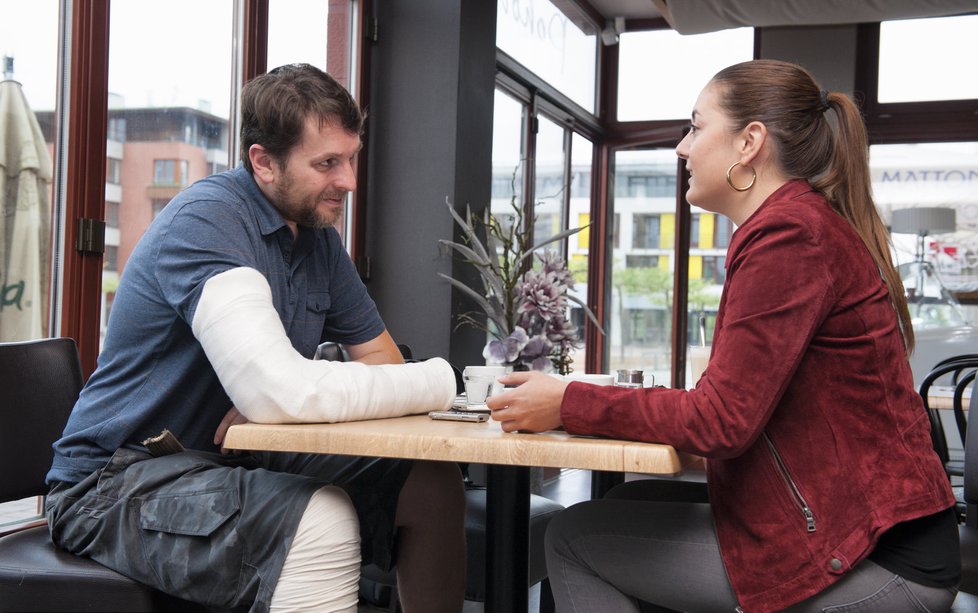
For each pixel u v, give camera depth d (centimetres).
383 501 166
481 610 299
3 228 253
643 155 698
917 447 129
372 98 438
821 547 124
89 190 276
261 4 357
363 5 428
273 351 141
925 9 478
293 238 180
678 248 677
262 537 140
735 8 489
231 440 135
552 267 279
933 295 642
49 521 161
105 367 167
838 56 659
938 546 126
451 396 166
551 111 604
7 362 176
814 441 127
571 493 533
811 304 125
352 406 143
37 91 263
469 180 437
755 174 142
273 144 168
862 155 141
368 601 294
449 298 422
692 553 135
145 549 148
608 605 145
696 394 125
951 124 642
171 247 158
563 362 280
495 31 460
